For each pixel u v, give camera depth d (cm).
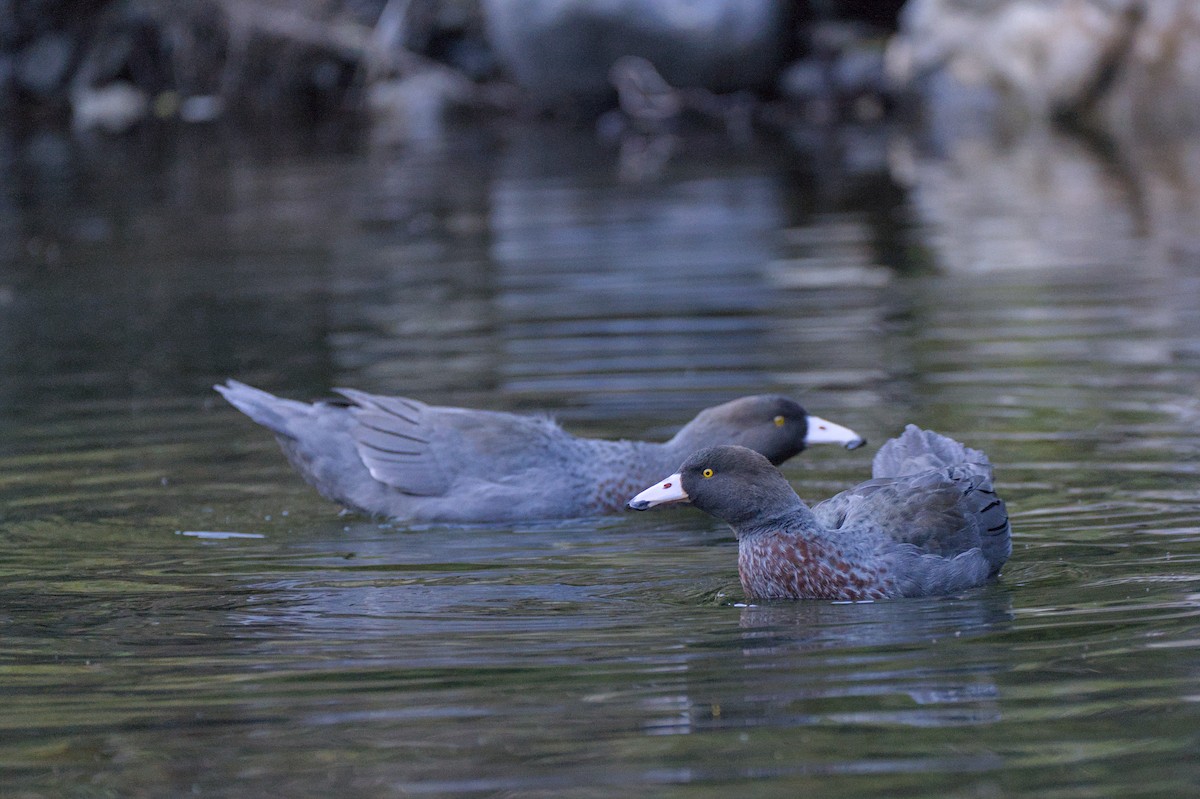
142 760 666
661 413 1347
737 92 3728
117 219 2647
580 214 2519
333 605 903
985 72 3584
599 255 2147
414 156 3344
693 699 719
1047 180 2708
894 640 805
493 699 726
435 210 2617
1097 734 663
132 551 1028
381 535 1087
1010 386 1401
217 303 1919
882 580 895
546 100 3791
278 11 3928
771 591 912
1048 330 1611
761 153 3222
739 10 3612
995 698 711
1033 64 3497
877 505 939
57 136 3809
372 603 907
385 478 1138
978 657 770
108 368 1589
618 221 2433
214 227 2536
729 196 2659
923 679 739
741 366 1503
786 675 750
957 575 900
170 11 3984
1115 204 2419
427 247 2272
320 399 1199
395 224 2495
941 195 2600
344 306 1864
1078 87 3431
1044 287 1834
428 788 629
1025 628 817
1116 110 3397
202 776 648
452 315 1783
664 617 867
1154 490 1089
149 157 3438
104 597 923
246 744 681
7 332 1795
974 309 1731
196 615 884
